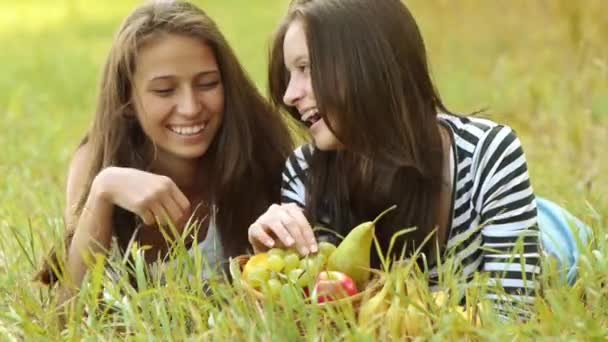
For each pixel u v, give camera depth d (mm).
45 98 8367
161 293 3396
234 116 4008
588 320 3131
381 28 3674
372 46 3646
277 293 3248
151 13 3850
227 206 4086
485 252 3732
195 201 4160
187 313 3438
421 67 3768
